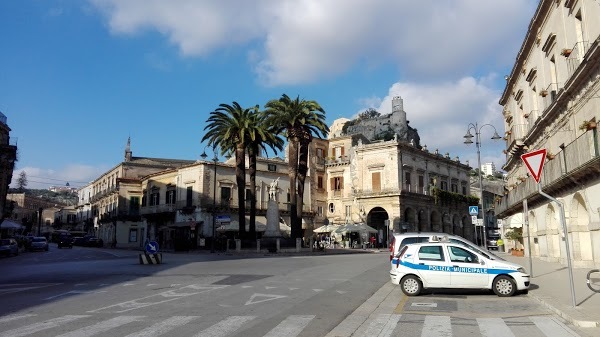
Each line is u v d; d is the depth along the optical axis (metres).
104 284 15.33
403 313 10.20
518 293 12.62
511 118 36.69
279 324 8.77
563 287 13.22
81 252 46.81
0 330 8.17
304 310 10.37
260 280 16.52
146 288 14.18
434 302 11.75
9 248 38.75
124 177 72.19
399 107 103.06
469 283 12.56
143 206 64.81
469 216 73.06
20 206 126.94
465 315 9.86
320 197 65.06
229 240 47.12
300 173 43.22
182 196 56.44
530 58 29.09
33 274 19.89
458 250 12.96
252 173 44.94
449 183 69.50
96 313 9.88
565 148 20.59
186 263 25.88
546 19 24.98
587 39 19.09
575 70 18.92
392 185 57.62
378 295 13.08
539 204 27.30
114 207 72.81
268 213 44.59
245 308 10.56
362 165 61.12
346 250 48.69
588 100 18.94
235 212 56.09
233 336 7.74
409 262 13.04
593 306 9.88
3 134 43.44
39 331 8.08
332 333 8.09
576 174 18.81
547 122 25.02
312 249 43.12
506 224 40.28
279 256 35.66
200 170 54.28
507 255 33.88
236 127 44.28
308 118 43.88
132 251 49.88
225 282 15.86
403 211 57.41
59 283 15.85
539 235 27.50
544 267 21.02
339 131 108.88
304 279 16.98
